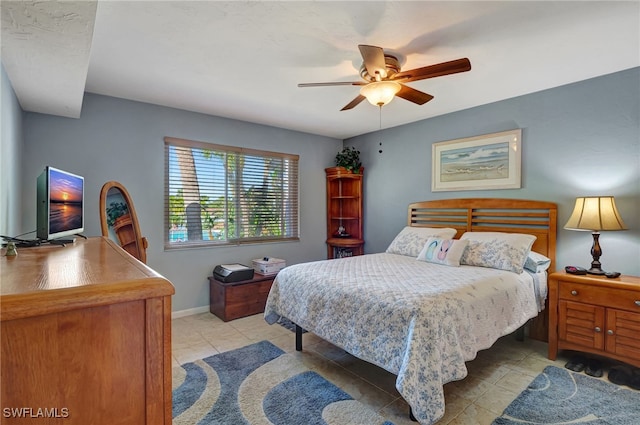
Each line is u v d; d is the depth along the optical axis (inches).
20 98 97.7
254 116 153.6
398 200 172.6
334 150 200.8
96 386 25.4
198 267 148.6
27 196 109.7
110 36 80.7
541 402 78.8
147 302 27.3
